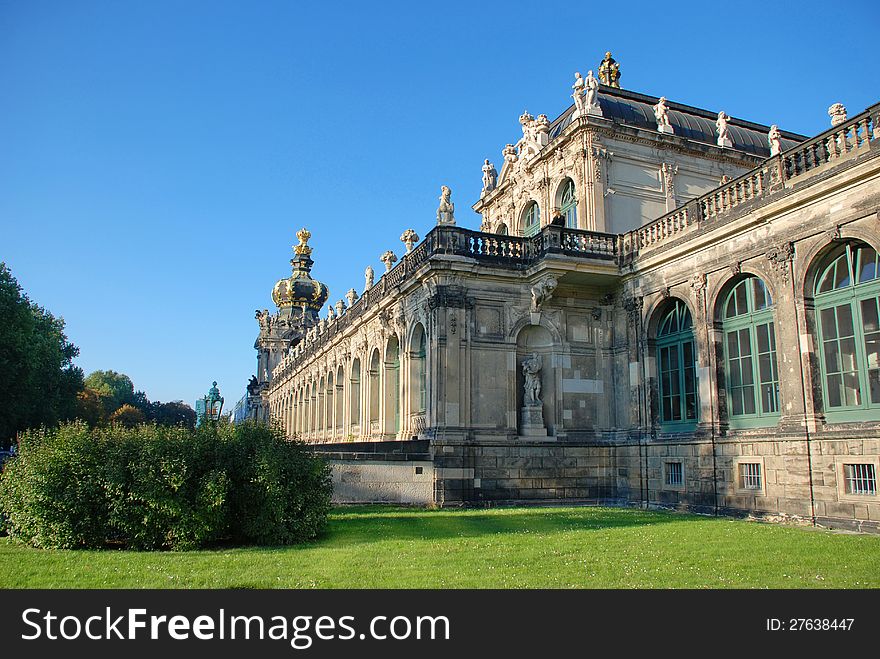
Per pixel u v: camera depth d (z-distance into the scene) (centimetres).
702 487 2400
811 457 1995
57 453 1530
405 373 3266
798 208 2073
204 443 1578
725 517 2219
